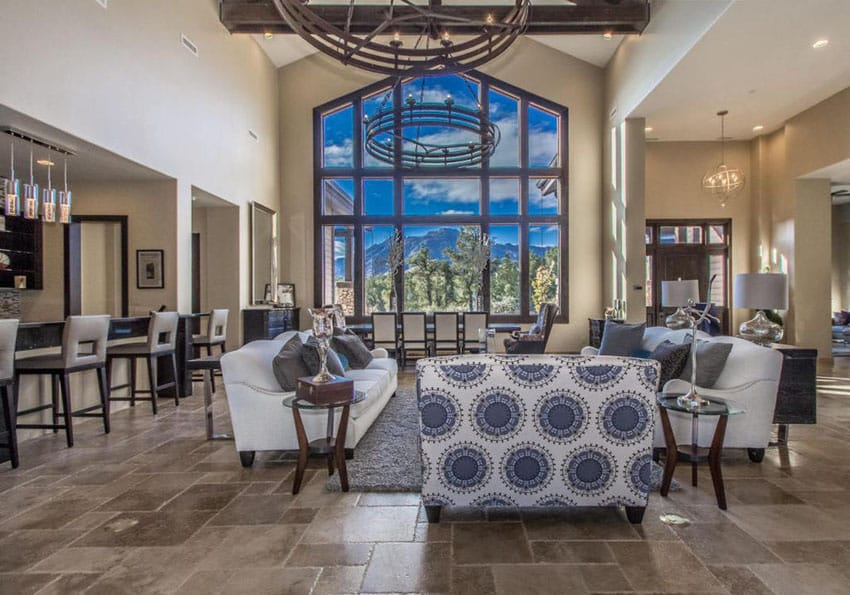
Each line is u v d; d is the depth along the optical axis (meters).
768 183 8.69
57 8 3.93
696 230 9.23
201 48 6.16
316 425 3.31
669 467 2.78
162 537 2.31
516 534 2.34
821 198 7.96
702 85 6.50
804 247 8.02
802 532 2.35
